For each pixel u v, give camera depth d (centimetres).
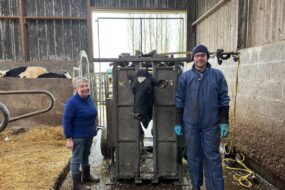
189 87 296
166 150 357
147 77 328
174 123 353
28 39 904
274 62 334
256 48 384
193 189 311
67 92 593
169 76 346
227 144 466
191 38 913
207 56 297
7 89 589
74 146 321
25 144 486
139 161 360
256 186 349
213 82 290
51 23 905
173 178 359
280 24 346
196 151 303
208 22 716
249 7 443
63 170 369
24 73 668
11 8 884
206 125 293
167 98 349
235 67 463
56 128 567
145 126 344
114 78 351
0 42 889
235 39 496
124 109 356
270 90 344
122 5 931
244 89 425
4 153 435
